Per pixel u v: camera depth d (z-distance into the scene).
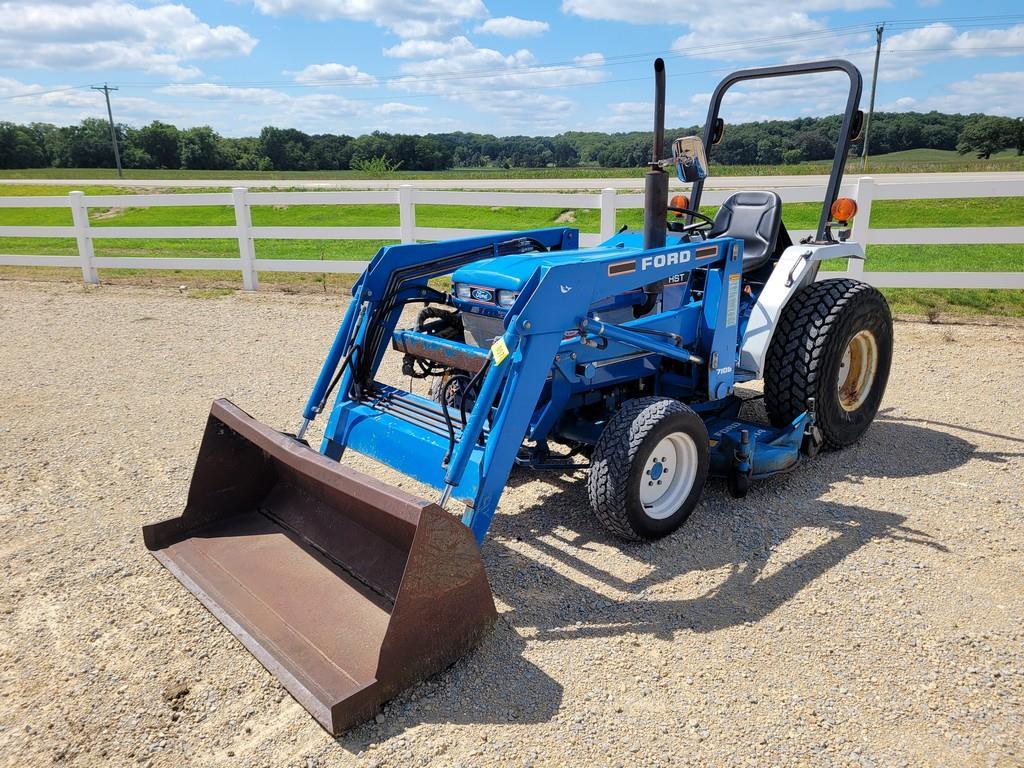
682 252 3.70
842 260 10.54
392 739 2.46
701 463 3.71
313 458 2.89
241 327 8.37
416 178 44.84
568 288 3.24
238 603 2.97
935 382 5.96
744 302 4.61
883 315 4.61
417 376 4.12
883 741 2.40
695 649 2.87
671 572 3.41
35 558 3.63
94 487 4.43
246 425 3.23
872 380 4.79
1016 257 11.95
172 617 3.15
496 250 4.44
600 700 2.61
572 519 3.96
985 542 3.59
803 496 4.12
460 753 2.39
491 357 3.21
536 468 3.93
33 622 3.13
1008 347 6.79
